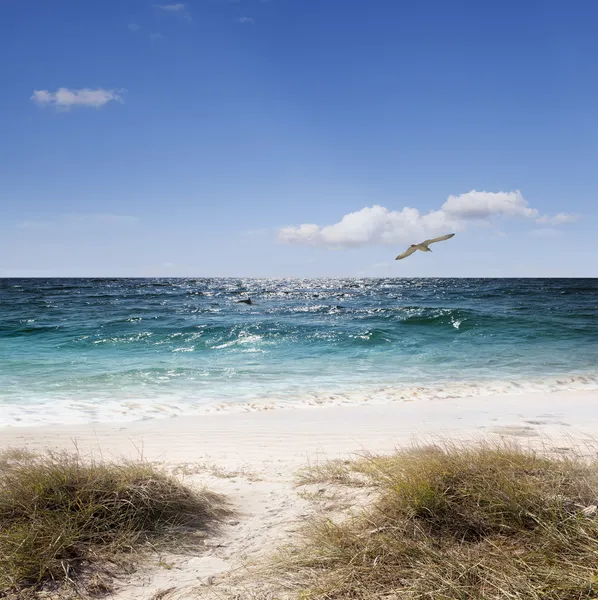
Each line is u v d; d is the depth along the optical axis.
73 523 3.88
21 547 3.55
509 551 3.50
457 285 101.75
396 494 4.33
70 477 4.36
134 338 20.34
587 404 10.68
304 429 8.50
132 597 3.26
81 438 7.88
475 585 3.08
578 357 17.02
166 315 30.20
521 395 11.74
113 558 3.70
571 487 4.32
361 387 12.61
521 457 5.07
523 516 3.91
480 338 20.75
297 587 3.25
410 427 8.61
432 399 11.33
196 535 4.14
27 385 12.48
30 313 31.11
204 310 34.34
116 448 7.22
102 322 25.45
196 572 3.57
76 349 18.14
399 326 23.75
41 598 3.22
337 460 6.20
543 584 3.02
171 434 8.16
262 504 4.88
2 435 8.01
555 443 7.14
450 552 3.49
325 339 20.16
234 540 4.10
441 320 25.05
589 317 27.52
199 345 19.02
